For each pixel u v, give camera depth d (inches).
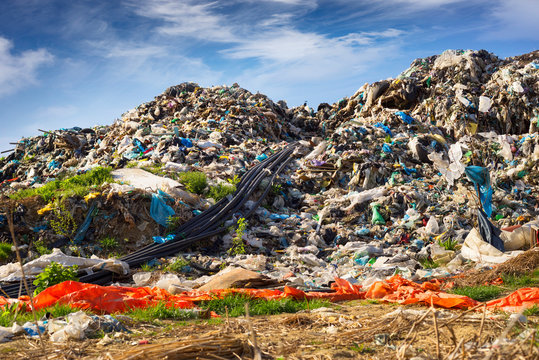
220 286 368.2
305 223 680.4
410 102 1326.3
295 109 1665.8
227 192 716.0
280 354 180.4
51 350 193.9
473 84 1315.2
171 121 1261.1
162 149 928.3
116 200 597.9
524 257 415.8
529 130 1146.7
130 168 797.2
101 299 292.8
